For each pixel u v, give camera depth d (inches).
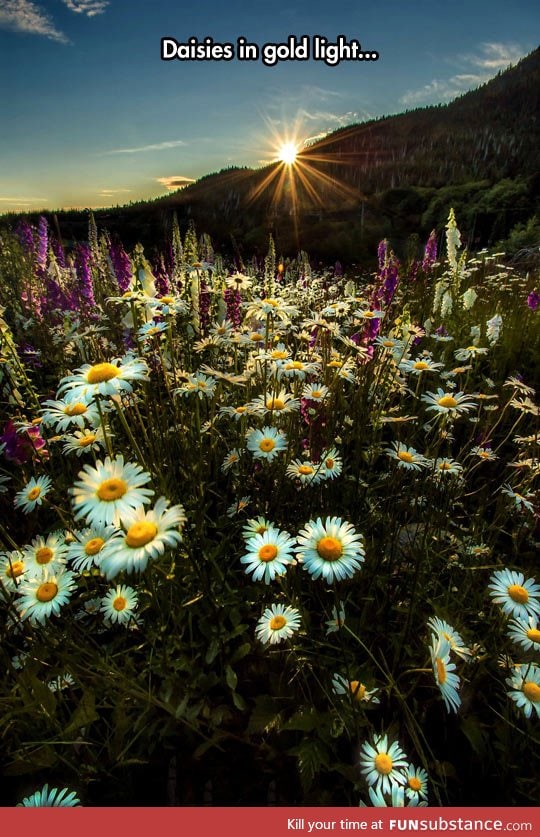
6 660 60.9
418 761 61.7
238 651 68.8
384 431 132.6
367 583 80.7
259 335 109.3
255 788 60.8
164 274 125.7
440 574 86.3
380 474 105.9
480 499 104.3
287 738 64.7
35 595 60.5
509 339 178.7
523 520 92.0
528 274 297.6
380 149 4424.2
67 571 63.1
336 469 85.8
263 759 62.3
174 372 98.3
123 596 67.7
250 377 103.8
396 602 80.2
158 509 45.4
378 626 74.2
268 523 71.4
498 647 68.8
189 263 131.0
